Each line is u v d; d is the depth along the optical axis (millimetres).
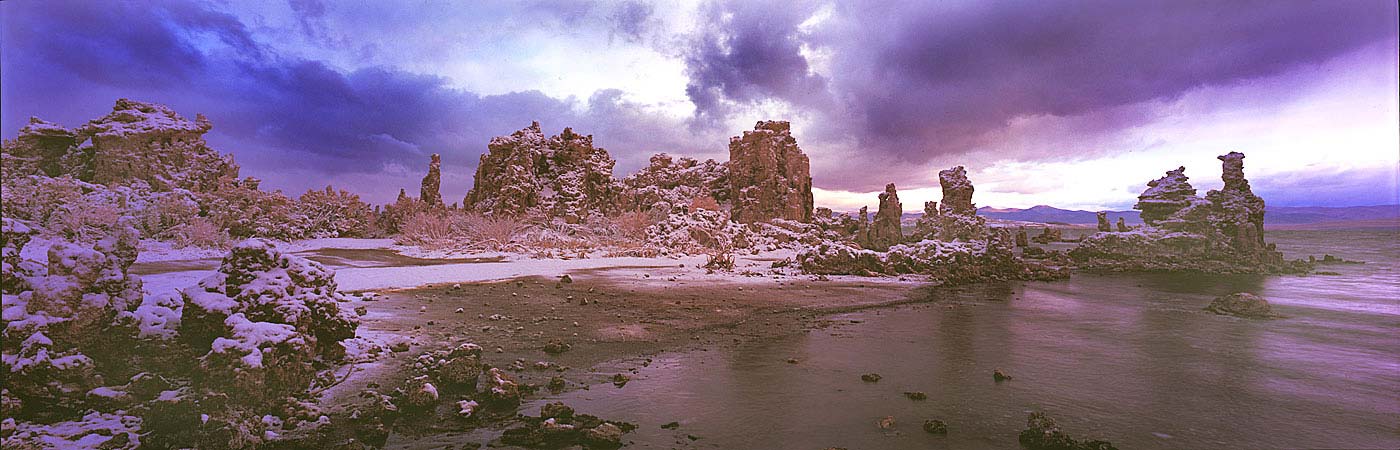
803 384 9016
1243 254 38219
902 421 7348
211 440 5934
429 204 57969
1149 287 25719
